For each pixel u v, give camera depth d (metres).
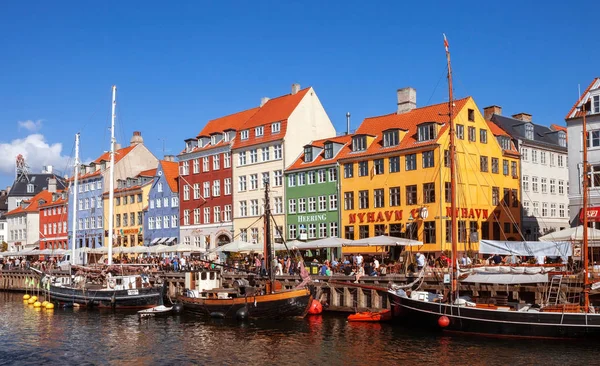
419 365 27.27
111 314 45.94
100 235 90.12
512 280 32.94
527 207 62.12
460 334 32.38
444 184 52.09
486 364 26.98
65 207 98.69
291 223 63.72
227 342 33.62
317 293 43.22
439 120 54.62
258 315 39.75
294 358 29.50
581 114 46.12
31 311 49.66
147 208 82.38
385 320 37.53
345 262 46.66
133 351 32.34
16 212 111.88
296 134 65.94
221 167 72.06
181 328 38.47
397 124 58.41
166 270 57.41
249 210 68.12
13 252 81.88
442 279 37.47
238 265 54.34
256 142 67.69
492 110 67.56
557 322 29.88
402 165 54.72
